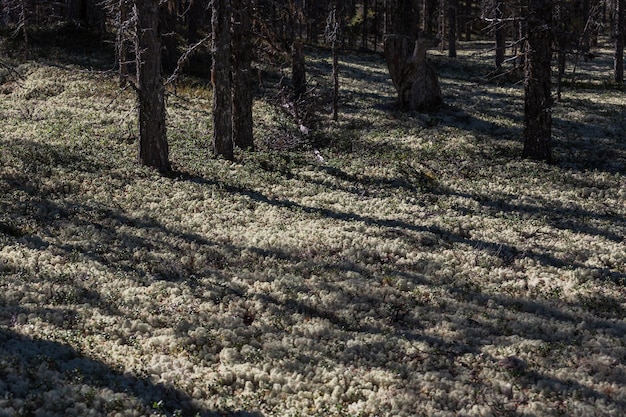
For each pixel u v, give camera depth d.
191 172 19.44
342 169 21.77
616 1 42.78
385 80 41.94
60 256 12.38
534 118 23.11
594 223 17.05
